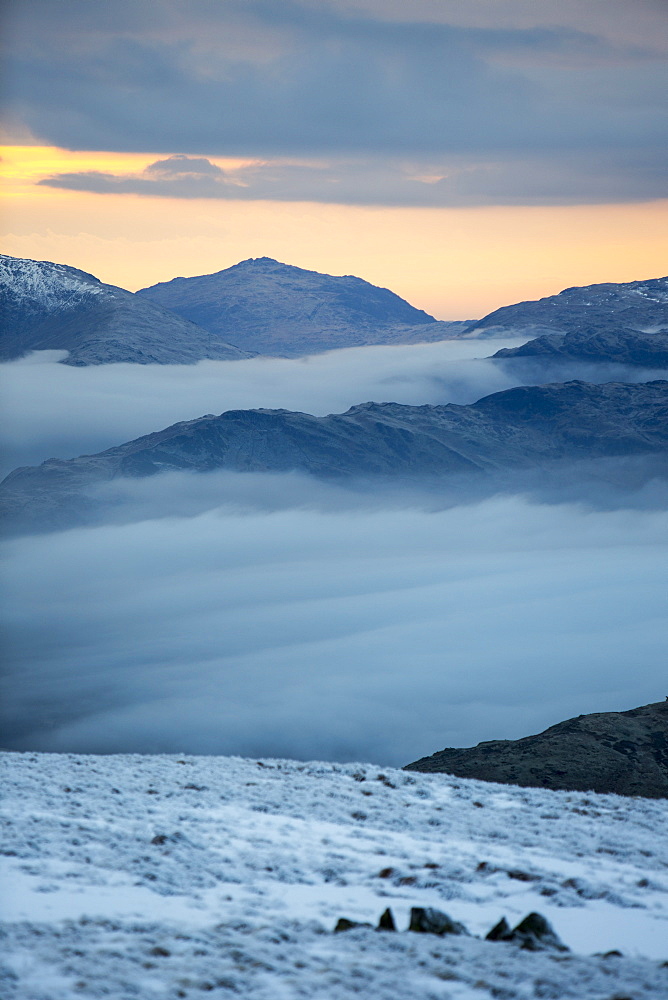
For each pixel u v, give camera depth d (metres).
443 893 19.45
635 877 21.80
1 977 12.91
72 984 12.74
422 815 27.72
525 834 26.02
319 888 19.72
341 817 26.67
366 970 13.84
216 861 21.20
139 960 14.05
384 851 23.14
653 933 17.50
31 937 14.84
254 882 19.83
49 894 17.59
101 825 23.53
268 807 27.39
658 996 12.79
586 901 19.53
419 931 16.48
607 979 13.61
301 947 15.26
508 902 19.28
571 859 23.38
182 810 26.19
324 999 12.68
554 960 14.66
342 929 16.45
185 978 13.20
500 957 14.62
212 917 17.05
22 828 22.22
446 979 13.55
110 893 18.00
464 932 16.75
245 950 14.68
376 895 19.30
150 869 19.69
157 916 16.81
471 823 27.12
